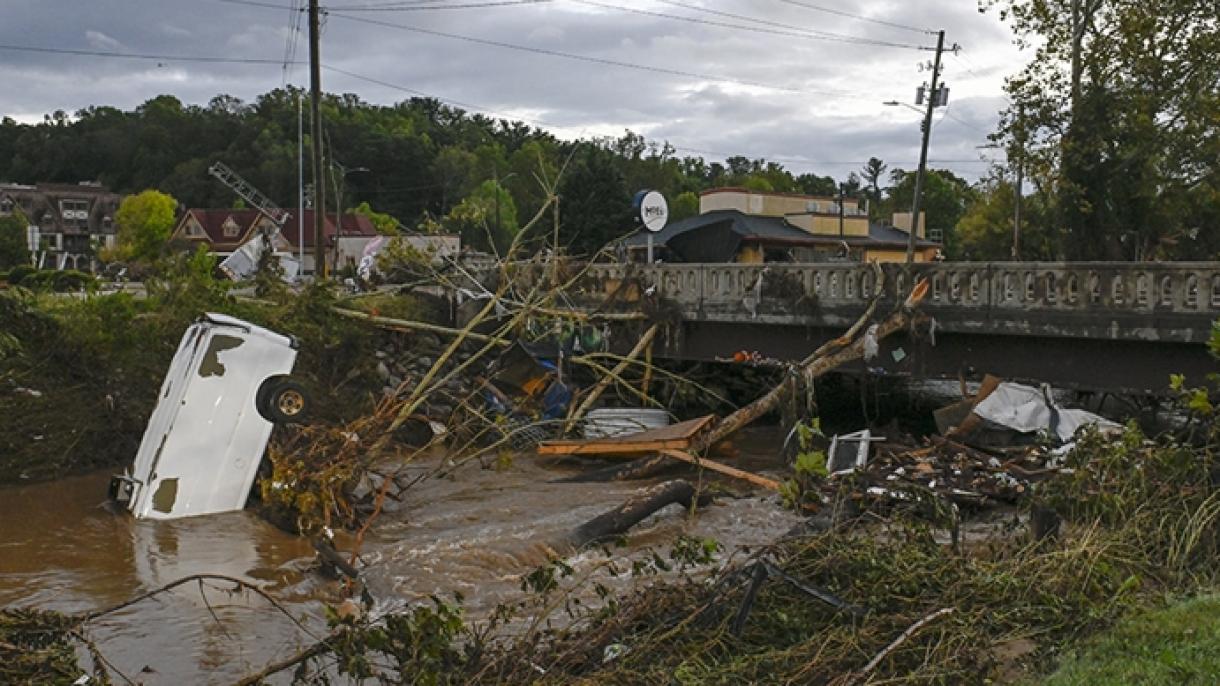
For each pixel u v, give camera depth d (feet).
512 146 361.51
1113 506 38.45
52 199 321.93
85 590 42.63
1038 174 93.91
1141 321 61.93
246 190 282.56
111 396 71.15
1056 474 48.06
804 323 79.77
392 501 61.46
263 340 56.29
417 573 43.88
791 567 31.35
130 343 75.20
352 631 27.66
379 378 84.79
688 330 88.69
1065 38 90.53
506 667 26.73
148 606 39.86
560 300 94.99
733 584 29.55
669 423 82.84
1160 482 39.32
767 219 175.73
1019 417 63.31
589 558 46.37
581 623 34.53
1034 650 26.45
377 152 306.14
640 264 91.76
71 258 283.79
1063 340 66.90
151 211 231.50
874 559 31.30
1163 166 93.30
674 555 33.71
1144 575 32.99
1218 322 45.14
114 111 422.41
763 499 58.03
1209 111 86.69
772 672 25.04
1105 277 63.46
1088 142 90.58
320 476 53.57
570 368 86.69
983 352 71.05
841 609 27.73
